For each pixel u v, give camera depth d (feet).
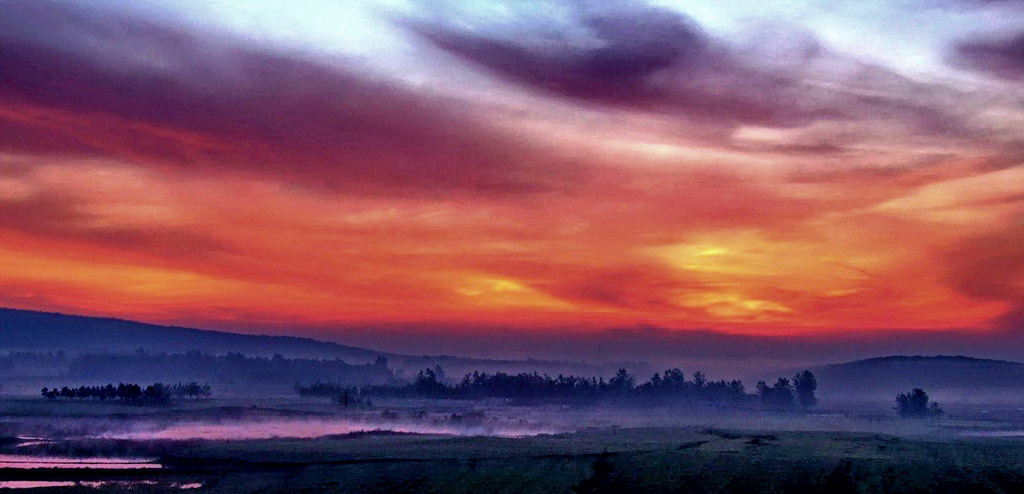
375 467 278.46
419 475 259.80
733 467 282.97
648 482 248.93
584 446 373.20
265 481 246.88
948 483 255.50
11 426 453.99
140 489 230.07
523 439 420.36
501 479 252.42
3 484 238.48
